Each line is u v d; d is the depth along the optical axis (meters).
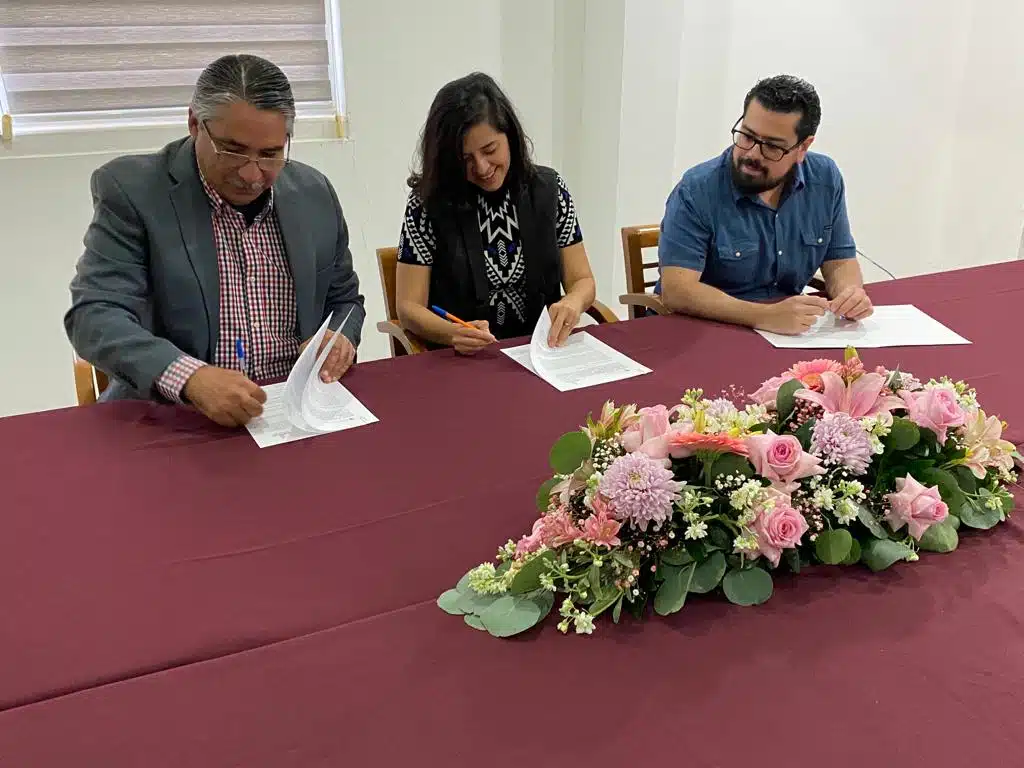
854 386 1.07
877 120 3.32
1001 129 3.30
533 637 0.90
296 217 1.65
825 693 0.83
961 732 0.78
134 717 0.80
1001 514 1.08
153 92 2.43
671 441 0.95
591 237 3.21
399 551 1.04
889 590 0.98
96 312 1.44
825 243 2.10
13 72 2.27
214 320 1.59
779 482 0.95
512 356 1.63
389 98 2.69
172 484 1.18
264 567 1.01
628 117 2.89
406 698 0.82
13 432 1.30
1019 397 1.46
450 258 1.90
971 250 3.53
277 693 0.82
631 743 0.77
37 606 0.94
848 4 3.08
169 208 1.52
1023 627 0.92
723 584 0.94
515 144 1.85
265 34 2.50
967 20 3.25
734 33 2.99
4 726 0.78
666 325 1.80
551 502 1.01
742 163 1.92
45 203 2.35
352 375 1.53
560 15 2.88
